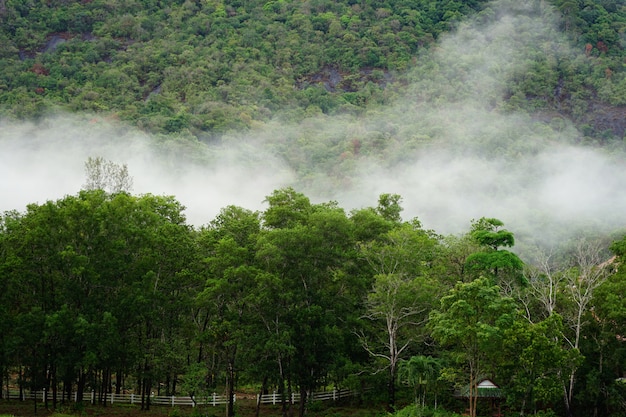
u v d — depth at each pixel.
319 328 56.94
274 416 58.06
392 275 56.12
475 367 52.44
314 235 58.25
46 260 57.25
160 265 60.66
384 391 59.12
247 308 58.66
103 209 59.06
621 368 55.47
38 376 57.66
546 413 52.44
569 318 55.81
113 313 57.59
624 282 54.69
